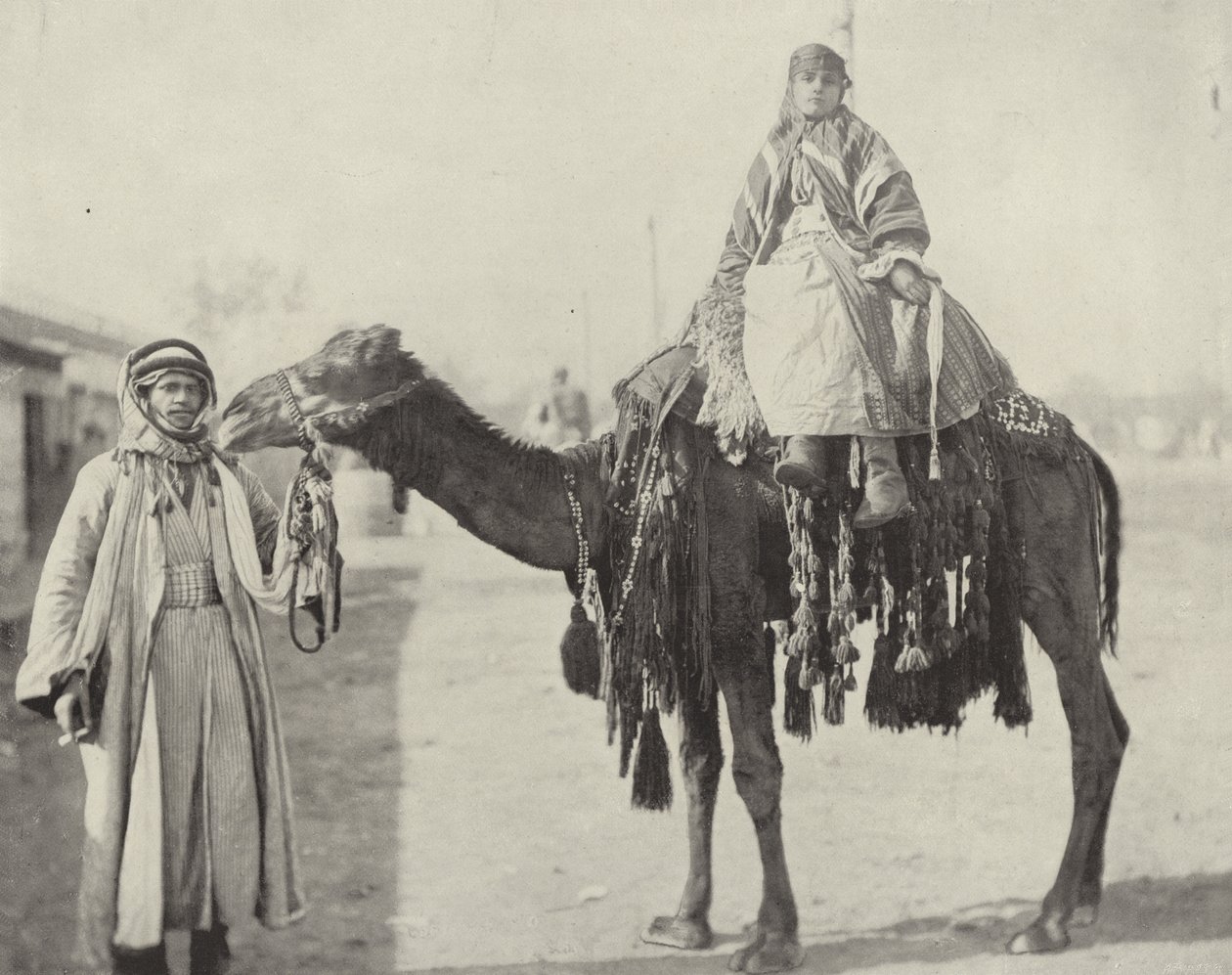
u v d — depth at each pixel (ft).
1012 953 13.17
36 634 11.33
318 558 11.91
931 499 12.48
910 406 12.30
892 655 12.85
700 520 12.10
